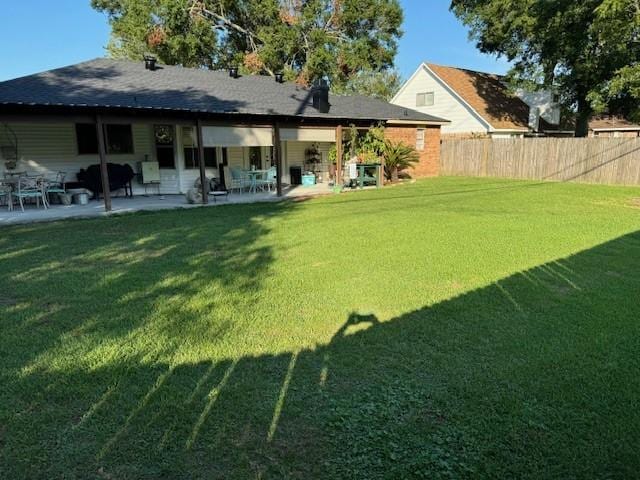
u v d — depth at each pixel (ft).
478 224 25.67
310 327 11.78
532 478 6.53
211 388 8.91
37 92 32.48
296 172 51.85
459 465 6.81
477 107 75.72
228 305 13.35
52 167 38.63
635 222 26.23
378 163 48.16
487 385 8.93
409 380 9.16
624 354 10.13
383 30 86.48
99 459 6.95
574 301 13.34
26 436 7.47
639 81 44.93
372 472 6.69
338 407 8.26
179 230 24.76
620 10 40.63
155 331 11.57
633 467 6.73
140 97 35.60
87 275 16.30
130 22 75.97
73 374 9.43
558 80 63.05
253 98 43.86
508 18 62.75
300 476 6.61
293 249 20.12
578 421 7.78
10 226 26.66
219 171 45.62
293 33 79.30
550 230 23.80
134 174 41.24
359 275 16.19
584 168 51.62
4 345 10.77
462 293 14.20
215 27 81.92
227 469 6.75
